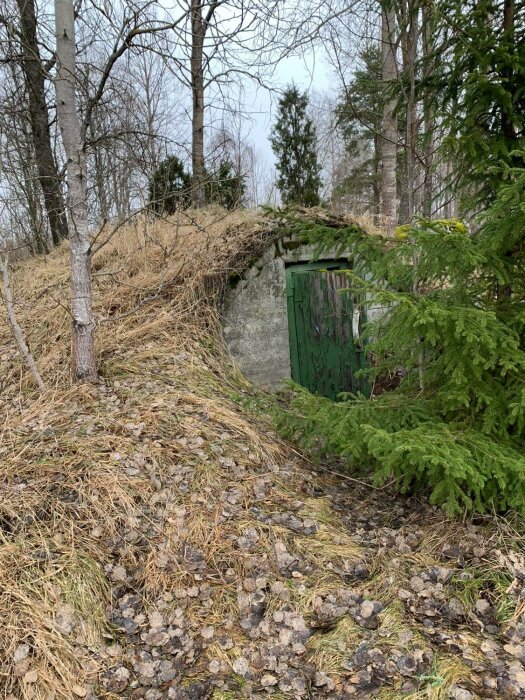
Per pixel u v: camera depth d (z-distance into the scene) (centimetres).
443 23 299
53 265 674
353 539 310
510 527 282
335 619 249
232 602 261
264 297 562
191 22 421
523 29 295
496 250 278
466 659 215
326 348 590
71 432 364
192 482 333
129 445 352
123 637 241
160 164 503
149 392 421
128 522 297
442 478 288
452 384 298
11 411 402
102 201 574
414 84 338
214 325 541
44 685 209
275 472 369
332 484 383
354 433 311
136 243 610
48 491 309
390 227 725
